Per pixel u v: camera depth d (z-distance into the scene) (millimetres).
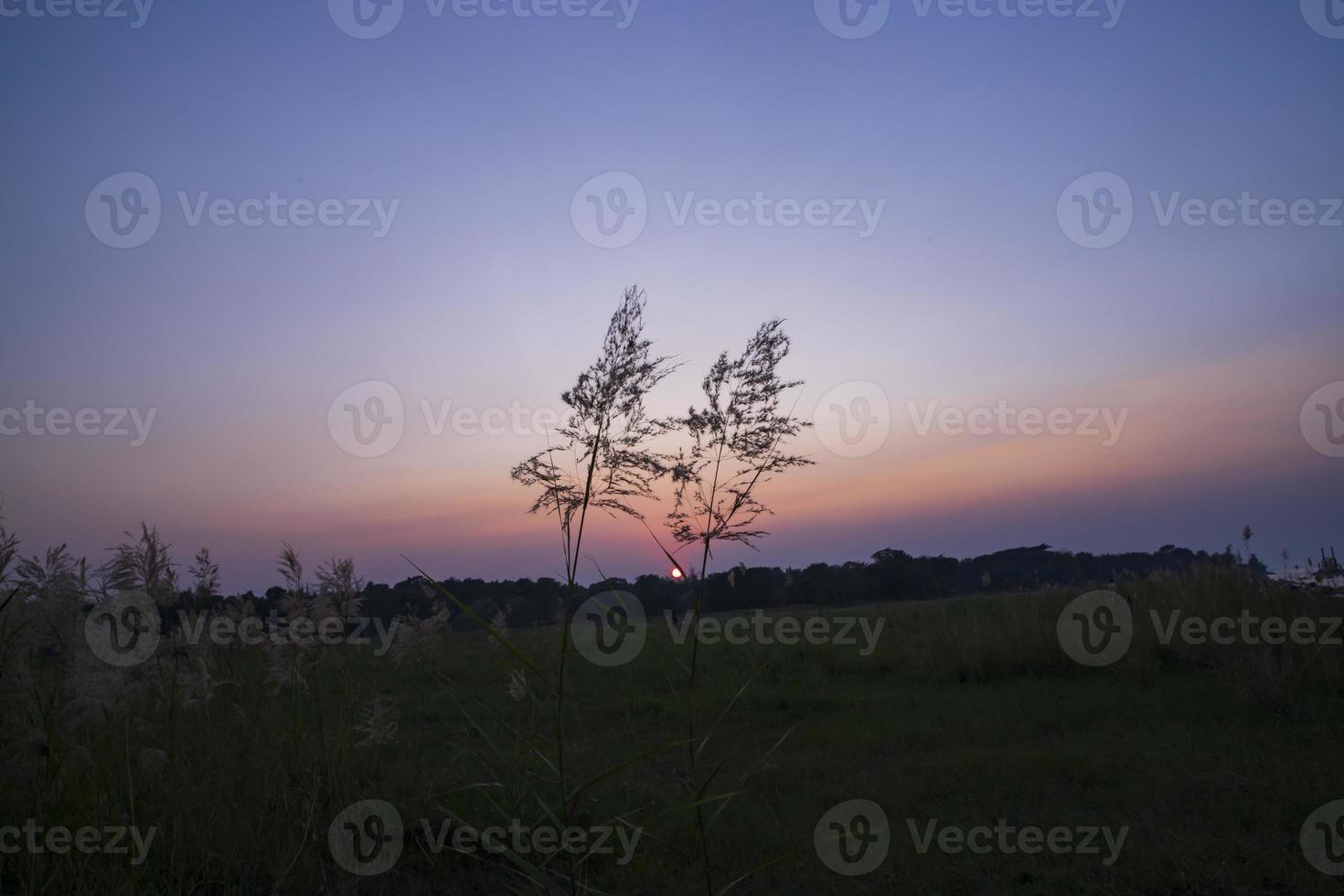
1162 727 6887
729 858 4535
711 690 8766
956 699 8672
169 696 4730
